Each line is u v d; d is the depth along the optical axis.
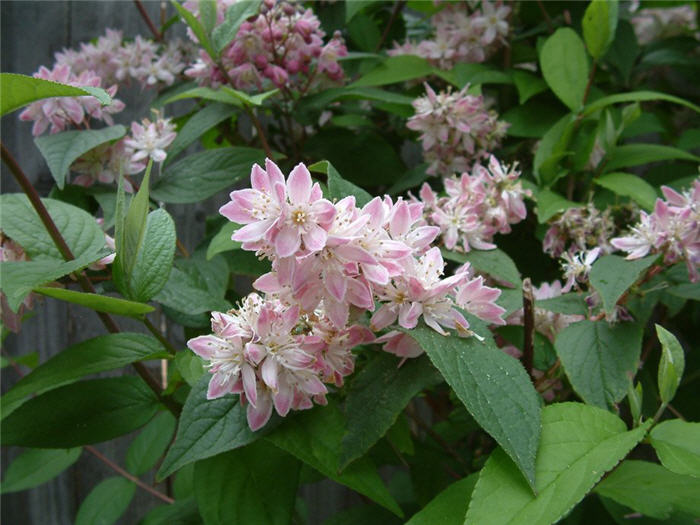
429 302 0.22
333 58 0.42
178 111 0.53
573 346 0.27
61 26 0.54
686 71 0.55
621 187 0.36
